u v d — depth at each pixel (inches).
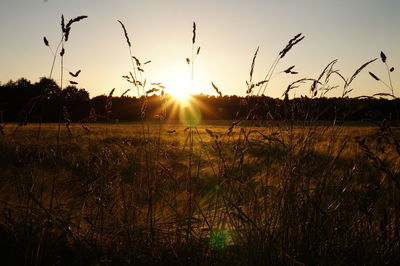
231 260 107.4
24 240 104.9
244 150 115.0
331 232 110.9
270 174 125.0
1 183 135.9
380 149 107.1
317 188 113.9
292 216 110.5
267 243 104.2
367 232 113.8
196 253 106.8
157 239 113.4
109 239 112.8
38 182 124.6
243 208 116.3
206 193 146.6
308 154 116.5
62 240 110.5
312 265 103.1
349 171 121.5
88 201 126.3
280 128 117.9
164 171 127.3
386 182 126.3
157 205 130.6
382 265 106.6
